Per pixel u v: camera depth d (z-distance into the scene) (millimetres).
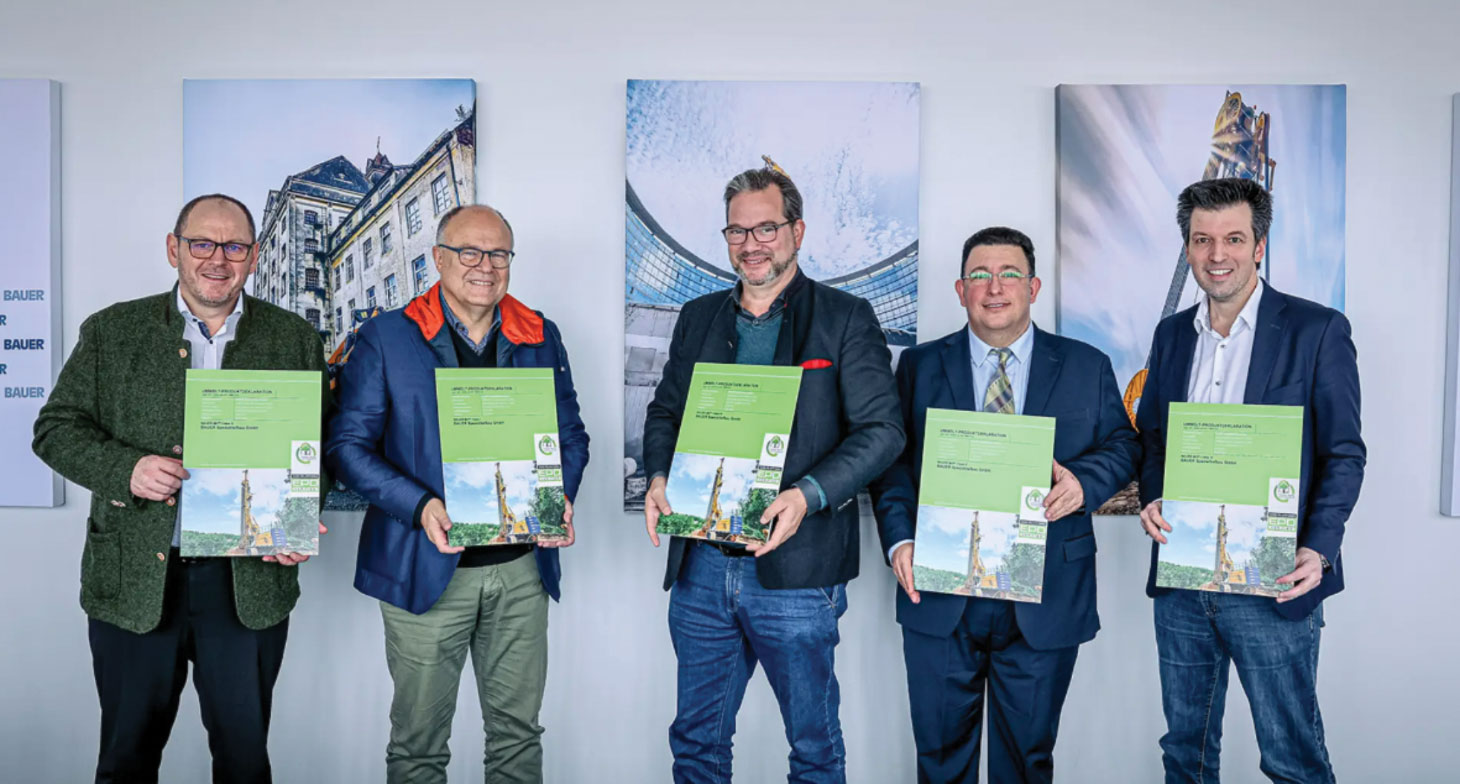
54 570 2438
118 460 1814
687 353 2021
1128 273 2400
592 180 2436
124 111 2426
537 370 1936
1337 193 2398
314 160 2387
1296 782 1915
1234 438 1870
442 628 1962
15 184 2389
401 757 2008
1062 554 1956
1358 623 2457
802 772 1911
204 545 1835
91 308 2432
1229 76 2457
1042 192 2447
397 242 2396
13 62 2430
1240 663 1935
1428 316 2441
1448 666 2457
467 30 2434
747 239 1895
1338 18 2455
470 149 2393
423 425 1941
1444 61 2447
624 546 2457
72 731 2447
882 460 1859
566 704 2471
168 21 2424
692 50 2439
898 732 2467
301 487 1865
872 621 2459
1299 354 1903
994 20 2445
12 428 2400
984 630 1972
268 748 2457
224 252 1871
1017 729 1986
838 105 2387
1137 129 2396
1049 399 2002
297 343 2006
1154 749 2469
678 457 1871
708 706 1963
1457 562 2447
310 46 2430
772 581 1851
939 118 2443
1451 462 2420
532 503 1910
